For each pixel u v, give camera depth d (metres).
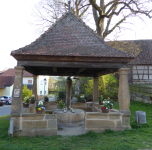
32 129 5.88
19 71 6.06
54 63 6.21
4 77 33.31
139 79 21.92
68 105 8.17
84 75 10.42
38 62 6.15
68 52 6.15
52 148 4.52
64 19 7.92
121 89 6.38
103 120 6.20
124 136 5.57
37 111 6.04
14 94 5.96
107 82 16.36
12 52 5.86
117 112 6.43
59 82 17.62
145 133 5.80
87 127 6.16
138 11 13.50
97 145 4.78
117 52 6.37
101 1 15.25
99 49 6.52
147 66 22.03
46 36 7.02
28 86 35.09
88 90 15.94
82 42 6.85
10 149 4.38
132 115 9.59
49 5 16.23
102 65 6.36
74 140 5.30
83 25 7.69
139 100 15.06
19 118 5.89
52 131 5.92
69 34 7.21
